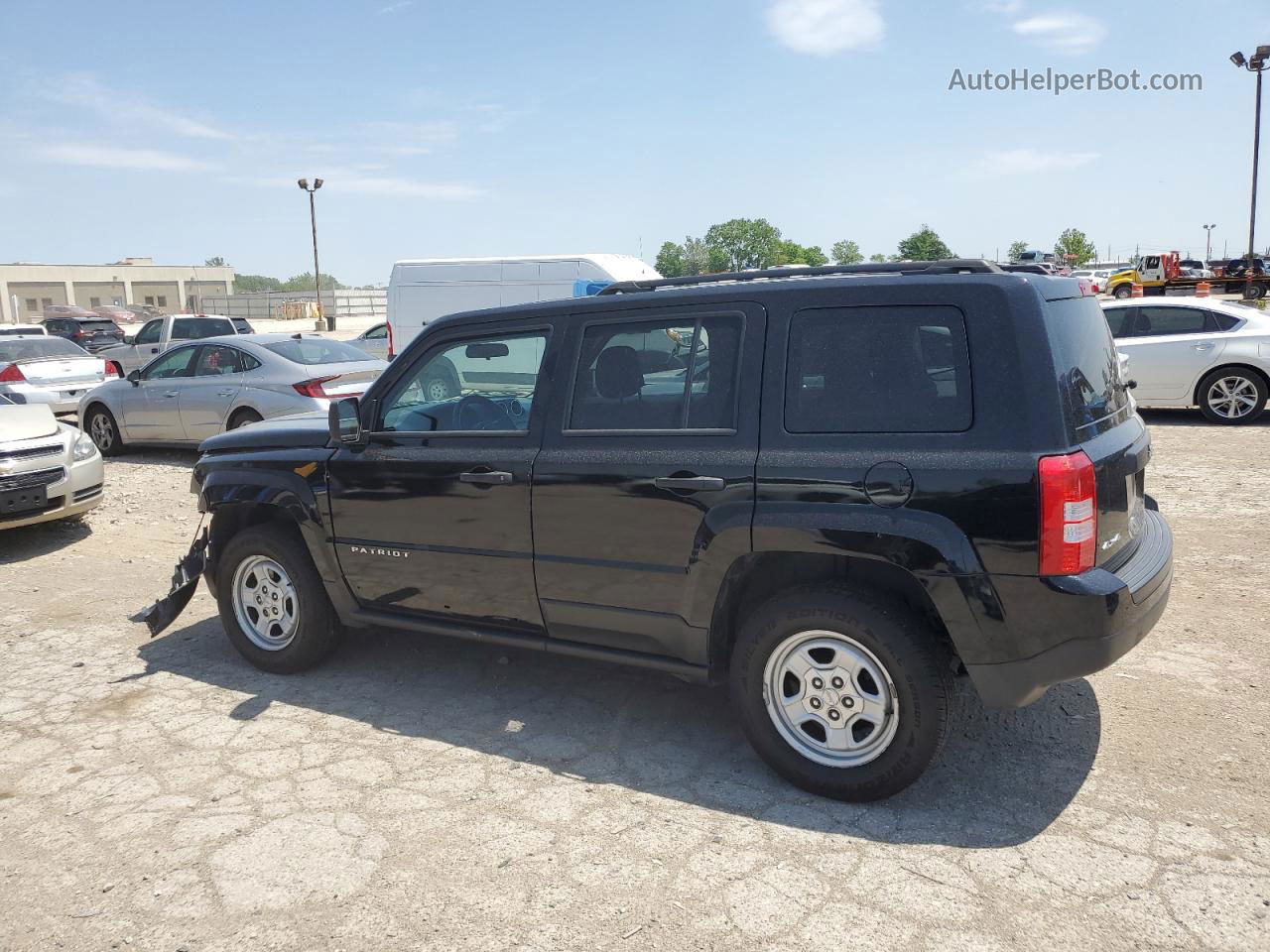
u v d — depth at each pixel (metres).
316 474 4.85
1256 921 2.89
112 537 8.59
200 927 3.03
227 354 12.10
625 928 2.95
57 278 84.44
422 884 3.21
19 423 8.12
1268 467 9.40
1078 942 2.82
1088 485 3.20
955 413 3.35
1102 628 3.19
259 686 5.02
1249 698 4.41
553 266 14.62
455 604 4.52
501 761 4.09
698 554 3.75
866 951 2.81
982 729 4.21
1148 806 3.54
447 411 4.54
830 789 3.65
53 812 3.76
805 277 3.84
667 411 3.91
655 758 4.08
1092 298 3.88
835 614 3.50
